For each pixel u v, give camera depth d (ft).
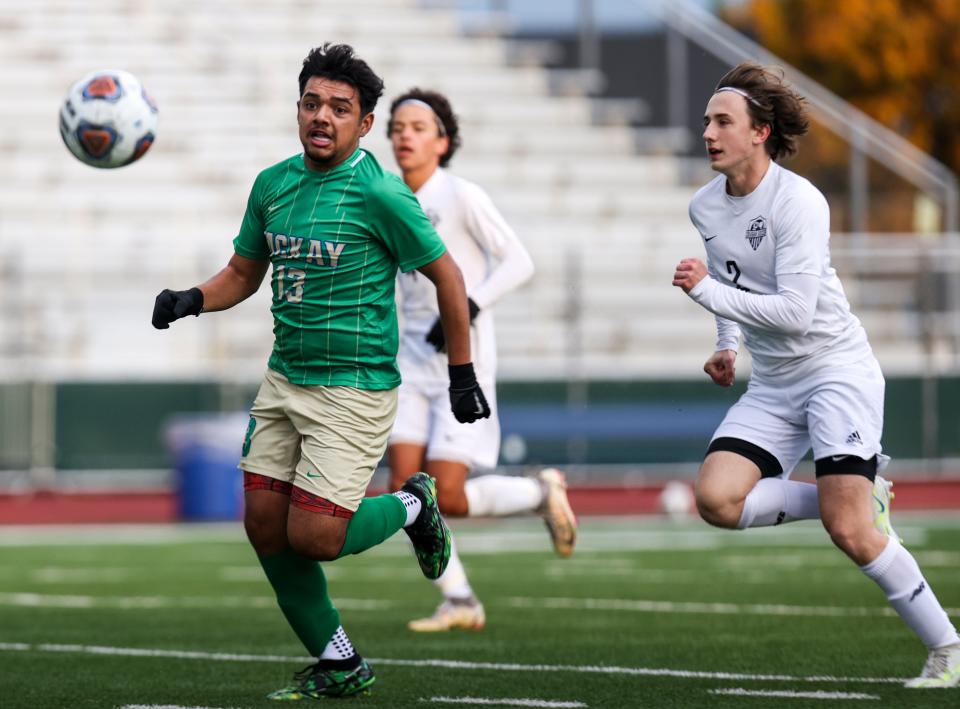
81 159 68.64
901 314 238.27
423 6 305.53
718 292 61.52
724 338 69.00
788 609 95.91
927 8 352.08
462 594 86.33
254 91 281.95
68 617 94.07
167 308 59.67
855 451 61.62
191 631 86.58
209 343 229.25
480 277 88.07
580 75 289.33
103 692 63.41
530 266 86.38
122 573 125.18
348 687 61.26
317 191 58.23
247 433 60.13
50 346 227.20
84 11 292.40
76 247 240.94
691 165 281.33
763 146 63.10
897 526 168.96
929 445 229.66
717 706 58.29
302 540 57.62
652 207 272.72
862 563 61.67
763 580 116.37
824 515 61.98
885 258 238.48
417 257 58.23
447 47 294.66
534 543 156.97
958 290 236.84
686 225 269.64
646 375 222.48
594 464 219.41
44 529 178.19
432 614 94.99
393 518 60.80
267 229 58.95
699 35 282.56
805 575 120.37
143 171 261.85
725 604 99.35
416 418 86.89
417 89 88.99
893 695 60.44
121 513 197.88
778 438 64.54
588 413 219.61
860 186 252.83
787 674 67.31
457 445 85.66
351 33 296.92
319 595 60.85
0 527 181.47
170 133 269.64
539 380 221.66
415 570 129.49
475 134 279.28
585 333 242.78
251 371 219.20
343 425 58.18
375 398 58.95
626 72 286.25
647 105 284.20
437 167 88.79
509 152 278.26
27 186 255.70
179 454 191.21
